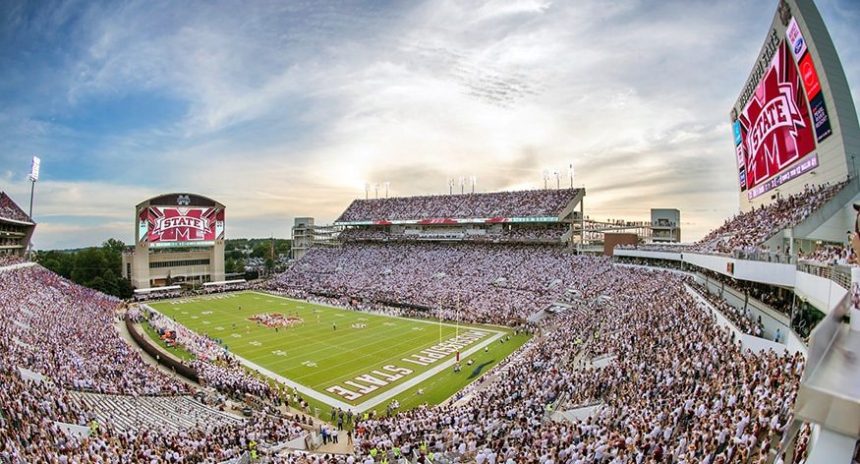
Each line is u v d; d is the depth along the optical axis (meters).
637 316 42.31
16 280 58.78
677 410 19.97
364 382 40.91
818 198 33.00
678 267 62.59
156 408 31.25
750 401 17.47
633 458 16.39
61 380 31.27
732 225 47.75
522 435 23.50
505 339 54.47
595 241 105.31
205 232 104.88
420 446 24.72
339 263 101.94
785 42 39.09
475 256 88.69
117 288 91.75
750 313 32.84
